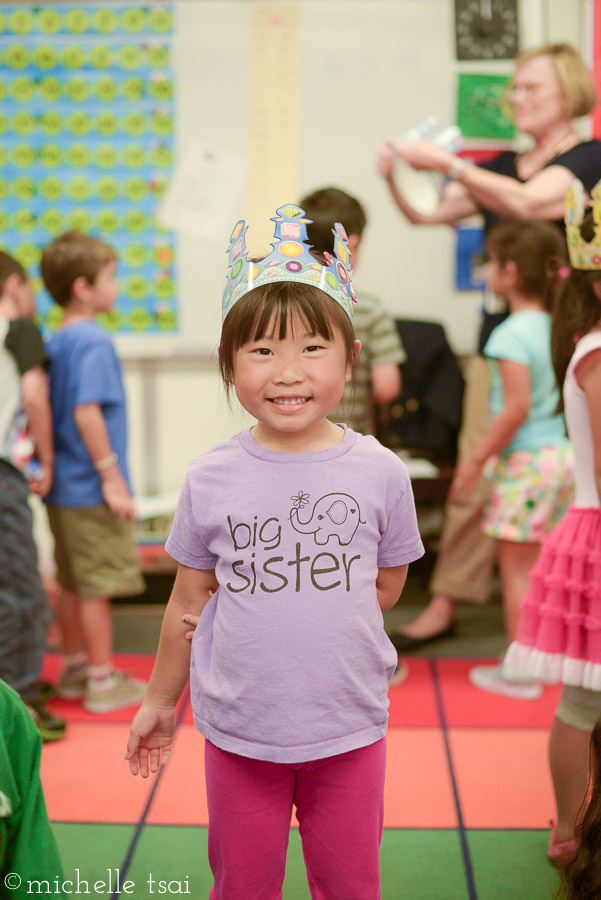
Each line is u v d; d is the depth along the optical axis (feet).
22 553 6.43
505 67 9.78
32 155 10.06
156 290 10.25
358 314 7.35
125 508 7.03
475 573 8.42
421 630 8.53
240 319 3.25
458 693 7.32
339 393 3.34
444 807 5.53
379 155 8.05
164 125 9.99
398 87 9.86
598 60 9.58
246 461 3.37
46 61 9.91
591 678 4.50
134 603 9.84
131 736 3.70
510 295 7.20
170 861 4.92
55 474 7.02
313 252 3.79
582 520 4.67
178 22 9.82
